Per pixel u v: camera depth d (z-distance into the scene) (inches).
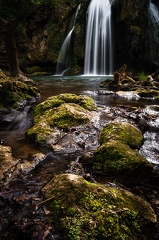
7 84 297.4
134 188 137.4
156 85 454.6
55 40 1128.8
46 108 253.0
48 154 172.7
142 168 144.1
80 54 1093.1
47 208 108.0
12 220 107.0
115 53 1069.8
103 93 409.7
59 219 101.7
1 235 101.6
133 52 981.8
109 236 97.0
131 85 466.3
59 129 206.8
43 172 147.3
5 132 226.7
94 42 1087.0
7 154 162.6
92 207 105.1
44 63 1109.7
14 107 287.4
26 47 1107.9
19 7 573.6
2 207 116.0
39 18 1138.0
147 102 339.3
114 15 1037.8
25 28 1126.4
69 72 1100.5
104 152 153.0
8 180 135.8
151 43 992.9
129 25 969.5
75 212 102.5
